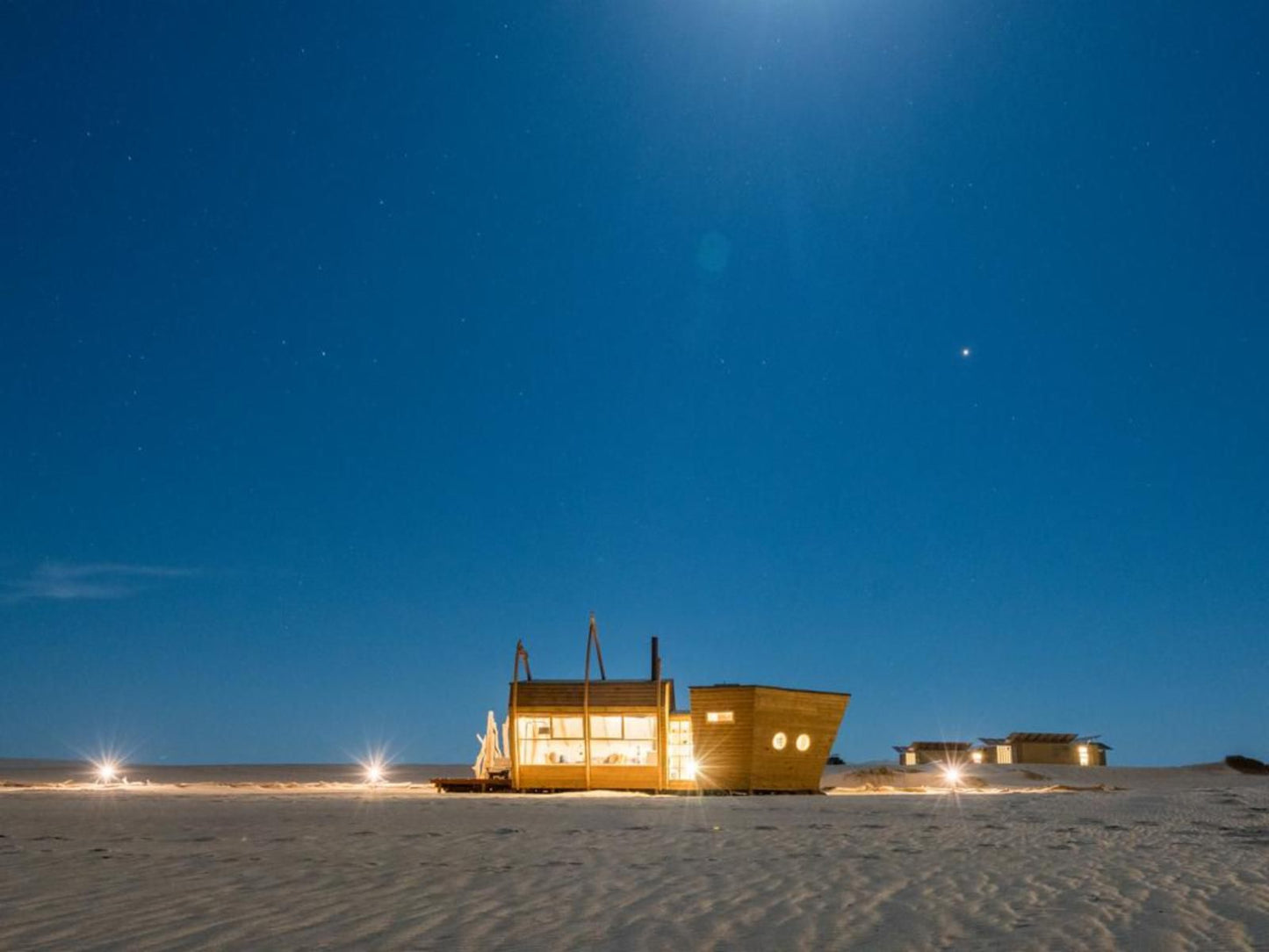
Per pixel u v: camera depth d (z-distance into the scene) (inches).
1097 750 2723.9
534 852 479.8
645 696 1456.7
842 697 1503.4
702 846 520.4
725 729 1425.9
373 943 255.0
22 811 795.4
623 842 538.3
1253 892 355.3
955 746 2874.0
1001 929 282.8
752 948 256.1
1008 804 1023.0
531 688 1482.5
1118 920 297.3
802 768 1459.2
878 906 320.8
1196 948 257.9
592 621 1513.3
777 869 415.5
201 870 394.3
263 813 785.6
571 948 252.2
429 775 3580.2
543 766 1460.4
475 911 305.6
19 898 320.5
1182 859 466.6
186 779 2655.0
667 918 297.3
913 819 774.5
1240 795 1274.6
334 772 4170.8
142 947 246.5
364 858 443.8
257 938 259.4
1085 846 534.3
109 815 751.1
